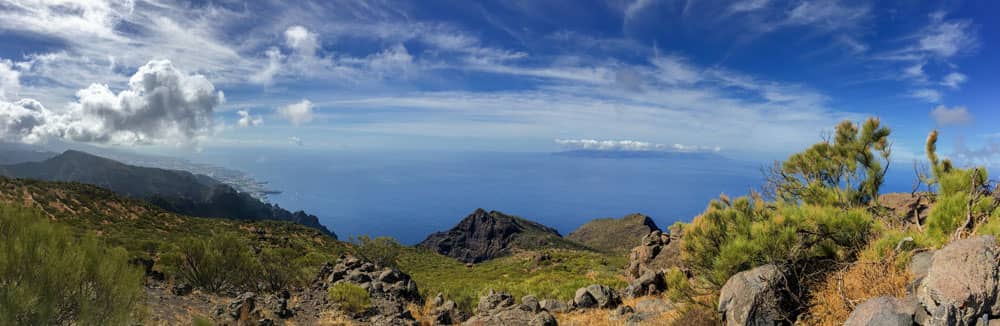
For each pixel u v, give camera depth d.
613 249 121.62
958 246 4.96
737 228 8.13
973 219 6.64
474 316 13.07
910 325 4.86
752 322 6.71
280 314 11.32
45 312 4.81
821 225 7.42
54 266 5.05
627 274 20.86
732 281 7.26
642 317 10.66
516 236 154.38
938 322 4.54
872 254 6.74
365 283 17.45
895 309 5.11
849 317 5.53
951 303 4.54
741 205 8.94
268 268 16.06
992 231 5.73
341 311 12.67
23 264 4.94
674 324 8.59
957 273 4.68
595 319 11.64
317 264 26.88
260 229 70.62
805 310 6.80
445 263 76.25
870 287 6.32
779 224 7.55
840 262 7.08
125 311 5.80
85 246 5.57
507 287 19.55
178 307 10.14
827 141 12.56
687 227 8.91
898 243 6.71
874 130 11.93
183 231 62.31
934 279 4.85
